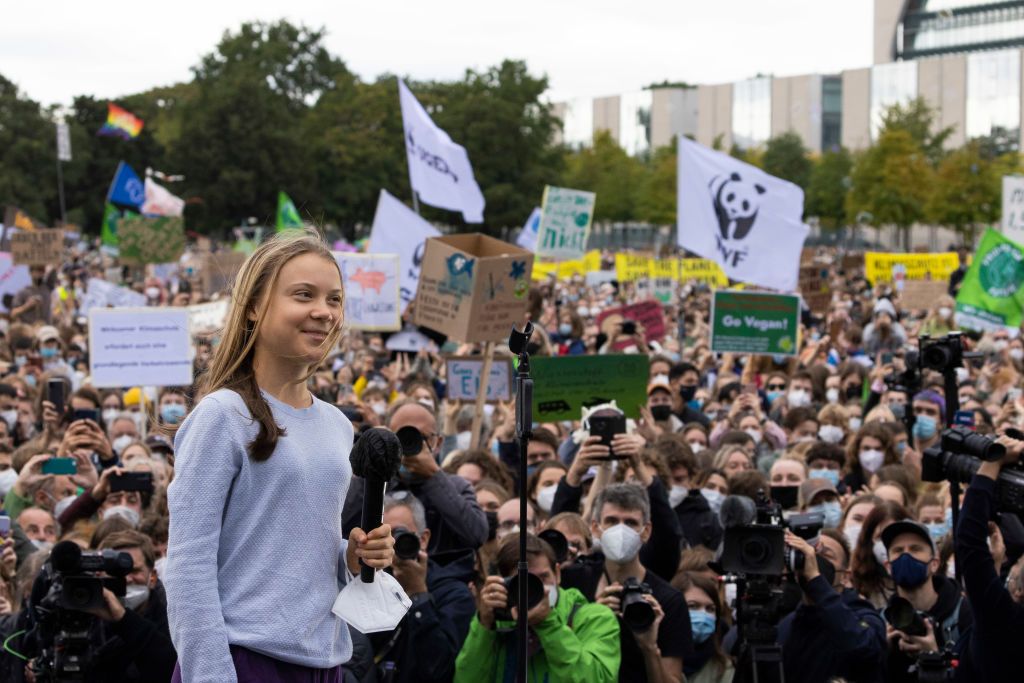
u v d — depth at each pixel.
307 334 3.54
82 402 12.73
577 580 6.99
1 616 6.84
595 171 92.81
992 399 15.00
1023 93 109.56
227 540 3.47
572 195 23.56
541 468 8.95
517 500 7.75
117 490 7.41
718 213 17.23
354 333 19.70
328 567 3.57
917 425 11.55
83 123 89.31
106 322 12.82
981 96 111.56
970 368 17.94
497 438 11.14
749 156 96.00
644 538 6.83
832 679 6.21
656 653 6.25
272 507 3.47
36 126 86.38
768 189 17.19
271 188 81.12
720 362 19.73
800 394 15.48
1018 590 5.54
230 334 3.58
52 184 86.56
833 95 119.25
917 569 6.66
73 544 5.51
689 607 7.26
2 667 6.41
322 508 3.54
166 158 85.69
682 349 21.00
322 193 83.75
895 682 6.46
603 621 6.17
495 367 12.42
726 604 7.35
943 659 5.93
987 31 129.50
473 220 17.81
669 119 127.75
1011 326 17.62
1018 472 5.43
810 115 119.31
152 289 32.75
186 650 3.33
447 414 12.03
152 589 6.49
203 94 84.19
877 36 134.12
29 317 23.89
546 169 81.00
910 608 6.14
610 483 7.40
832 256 79.25
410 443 6.54
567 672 5.80
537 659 5.95
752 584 5.92
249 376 3.58
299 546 3.49
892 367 14.14
